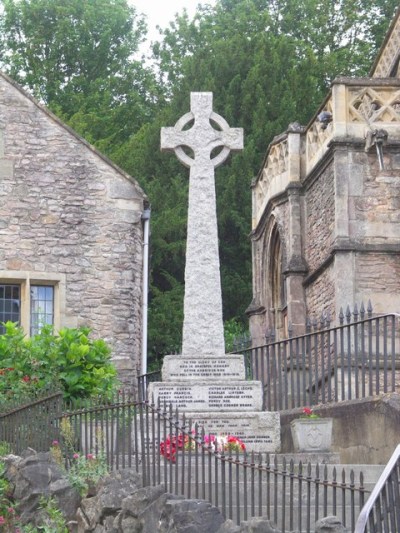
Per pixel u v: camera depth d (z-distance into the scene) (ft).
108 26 140.56
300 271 83.56
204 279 54.19
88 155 74.79
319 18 142.92
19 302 73.15
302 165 86.02
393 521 32.12
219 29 140.56
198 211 54.90
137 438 42.98
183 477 38.78
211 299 53.98
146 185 118.52
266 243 94.68
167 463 42.06
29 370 57.57
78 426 45.21
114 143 126.41
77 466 42.93
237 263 120.06
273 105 125.18
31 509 42.19
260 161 121.70
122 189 75.00
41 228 73.36
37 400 47.93
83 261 73.67
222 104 125.39
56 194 73.92
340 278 73.77
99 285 73.61
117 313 73.56
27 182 73.56
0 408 52.03
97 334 72.95
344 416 53.01
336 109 75.87
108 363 60.44
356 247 74.13
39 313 73.31
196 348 53.47
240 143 55.83
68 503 41.45
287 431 53.42
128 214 74.79
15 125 73.87
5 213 72.95
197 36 141.59
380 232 74.84
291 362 58.90
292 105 124.16
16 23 139.23
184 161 55.52
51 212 73.67
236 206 119.55
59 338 60.59
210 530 36.45
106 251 74.13
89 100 131.95
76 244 73.77
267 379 59.98
